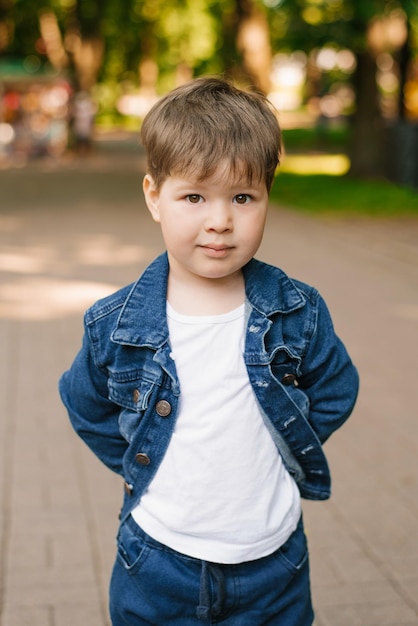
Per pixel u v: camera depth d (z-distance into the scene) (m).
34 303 7.40
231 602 1.82
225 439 1.75
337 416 1.89
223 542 1.79
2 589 3.01
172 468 1.79
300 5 15.59
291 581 1.90
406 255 9.39
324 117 31.67
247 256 1.72
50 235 11.30
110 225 12.20
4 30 32.62
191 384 1.76
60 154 25.28
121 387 1.81
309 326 1.83
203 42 38.84
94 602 2.94
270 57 19.55
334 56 18.00
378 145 16.84
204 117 1.67
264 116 1.71
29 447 4.32
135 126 45.97
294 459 1.86
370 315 6.86
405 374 5.42
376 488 3.82
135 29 36.56
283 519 1.82
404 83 21.56
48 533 3.42
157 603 1.84
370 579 3.07
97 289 7.96
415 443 4.34
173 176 1.68
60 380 1.99
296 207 13.64
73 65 28.11
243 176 1.66
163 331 1.77
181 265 1.78
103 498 3.75
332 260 9.19
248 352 1.76
